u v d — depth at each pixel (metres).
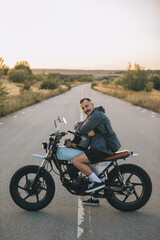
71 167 4.35
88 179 4.33
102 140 4.22
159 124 13.73
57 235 3.75
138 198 4.45
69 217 4.26
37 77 105.88
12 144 9.20
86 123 4.12
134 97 28.64
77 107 22.31
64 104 25.44
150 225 4.03
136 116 16.73
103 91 53.41
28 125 13.18
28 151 8.27
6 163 7.05
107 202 4.84
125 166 4.40
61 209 4.54
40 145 9.05
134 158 7.57
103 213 4.41
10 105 19.97
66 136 10.42
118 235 3.76
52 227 3.96
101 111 4.24
